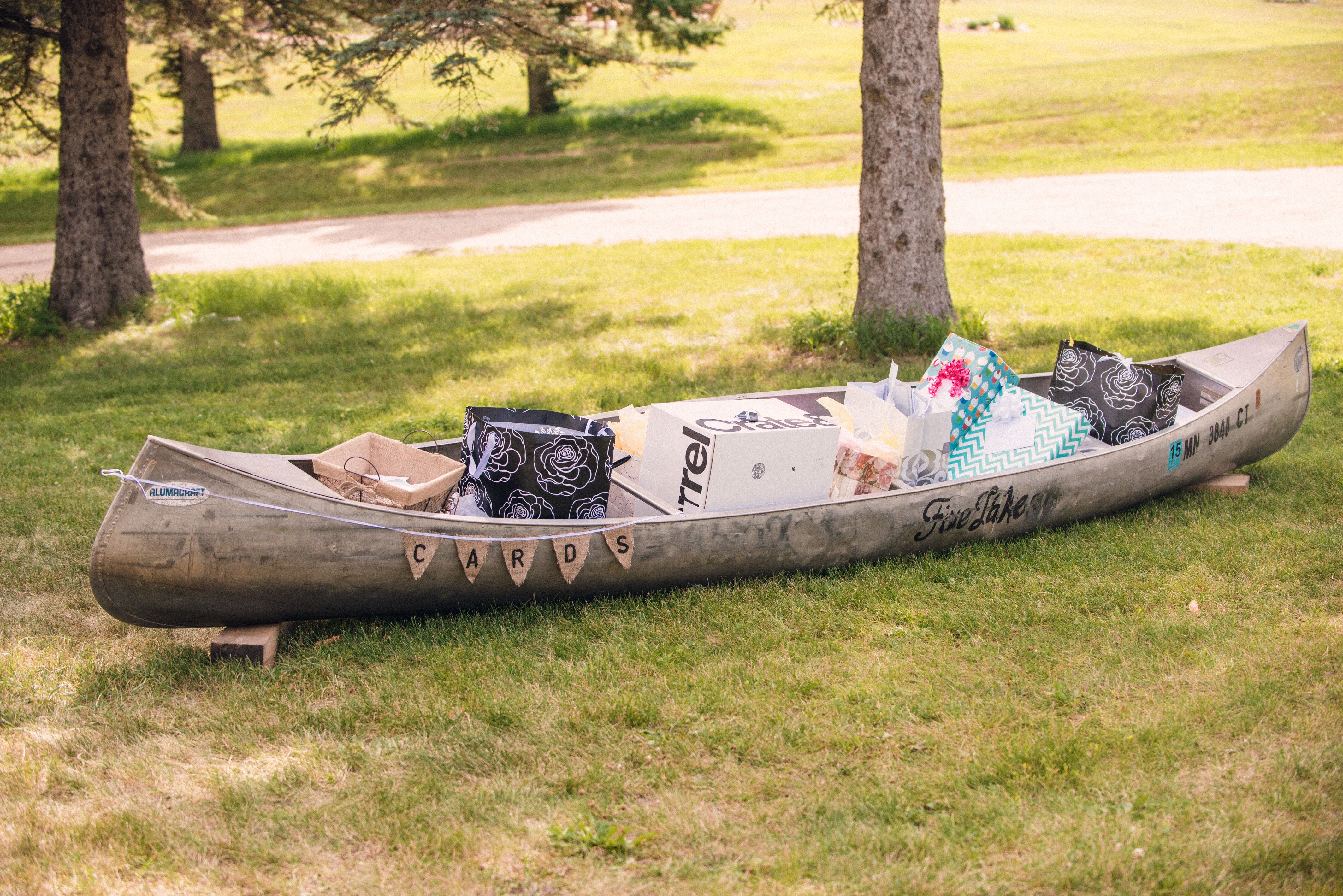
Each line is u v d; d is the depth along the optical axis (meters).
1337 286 12.02
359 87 11.55
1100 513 6.01
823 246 16.50
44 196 27.62
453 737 3.96
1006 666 4.40
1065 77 31.20
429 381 9.91
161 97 32.56
